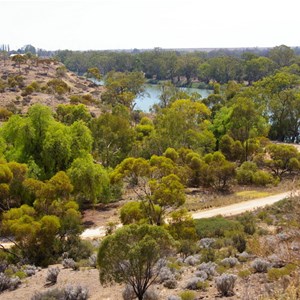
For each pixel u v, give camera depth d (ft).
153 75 648.38
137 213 85.35
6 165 107.86
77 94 374.63
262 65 502.38
